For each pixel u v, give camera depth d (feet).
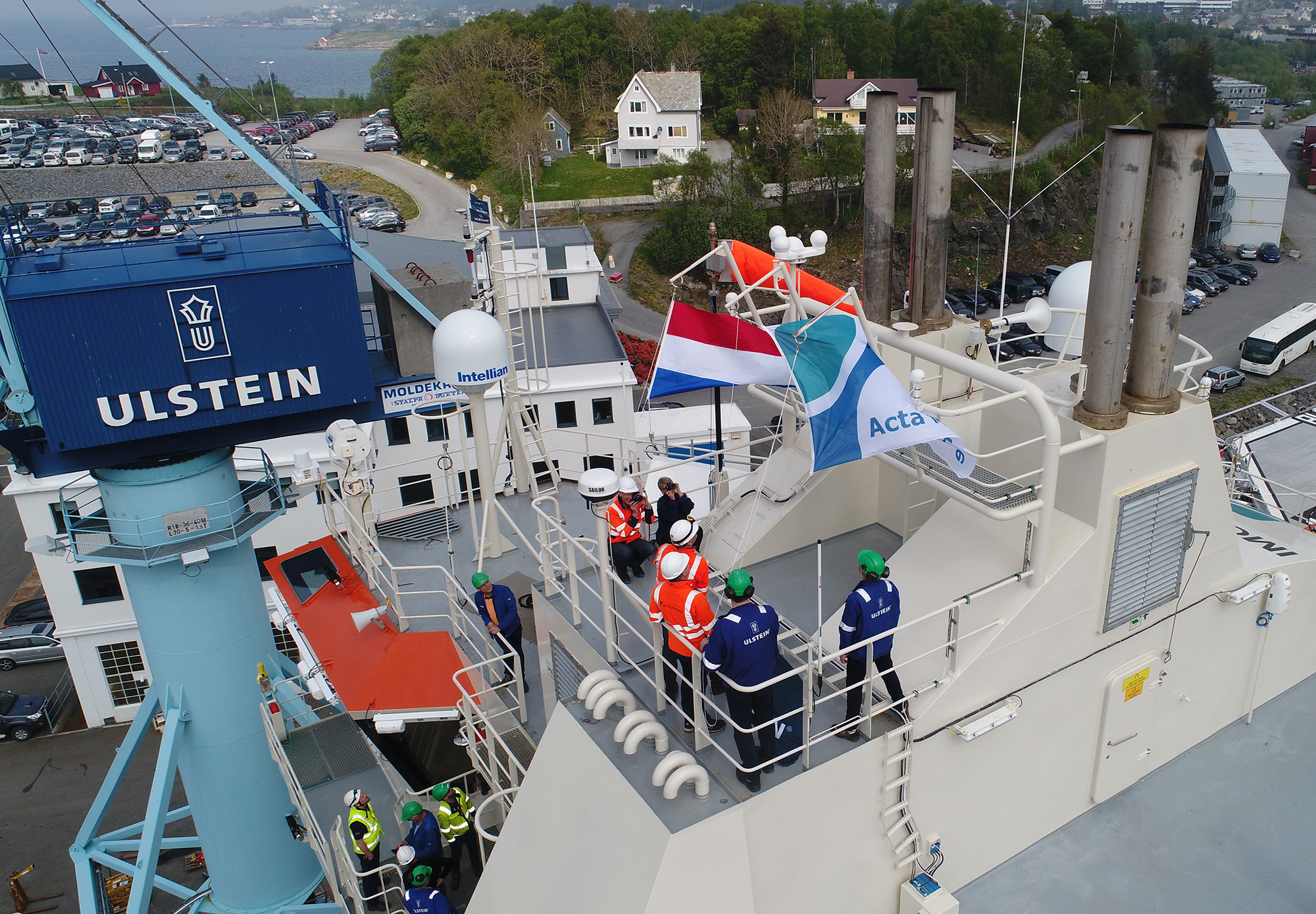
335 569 50.14
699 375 32.01
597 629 27.96
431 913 30.19
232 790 54.34
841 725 22.59
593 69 369.30
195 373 43.93
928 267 34.99
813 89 322.55
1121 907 26.99
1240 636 32.78
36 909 79.51
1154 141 24.43
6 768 98.32
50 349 41.01
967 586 27.66
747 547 34.27
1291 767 32.17
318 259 45.14
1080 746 29.14
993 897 27.30
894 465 28.71
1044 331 35.04
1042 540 25.41
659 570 22.63
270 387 45.75
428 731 49.47
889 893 25.07
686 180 260.21
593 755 23.61
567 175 310.04
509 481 64.03
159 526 47.57
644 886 20.43
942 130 33.22
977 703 25.53
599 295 145.89
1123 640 28.78
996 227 250.98
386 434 108.17
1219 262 254.88
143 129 296.30
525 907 25.18
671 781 20.90
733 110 332.60
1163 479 27.07
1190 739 32.99
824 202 279.90
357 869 36.17
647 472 34.65
